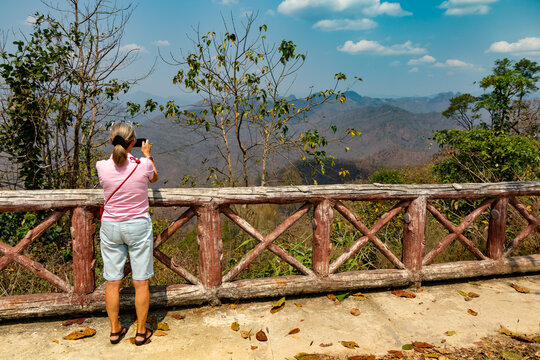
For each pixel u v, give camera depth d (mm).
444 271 3820
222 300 3334
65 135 5969
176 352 2590
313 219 3527
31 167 5895
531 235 4742
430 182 9977
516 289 3730
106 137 6438
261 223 6352
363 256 5105
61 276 4211
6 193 2748
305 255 4504
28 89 5699
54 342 2686
